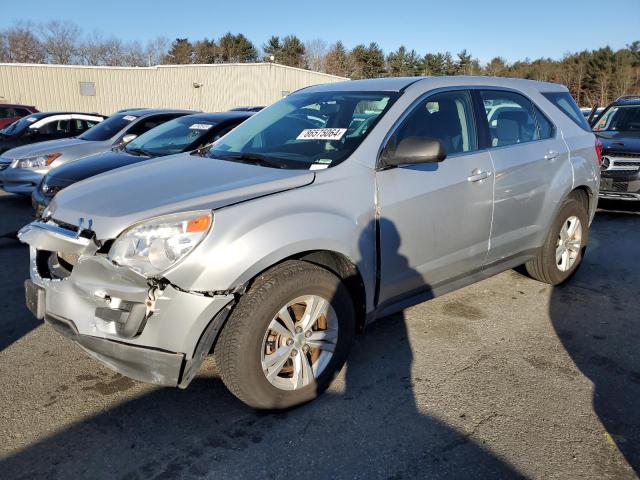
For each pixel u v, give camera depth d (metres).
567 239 4.75
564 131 4.59
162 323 2.49
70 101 28.48
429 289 3.58
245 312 2.62
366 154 3.16
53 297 2.79
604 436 2.71
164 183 2.97
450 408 2.94
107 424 2.77
